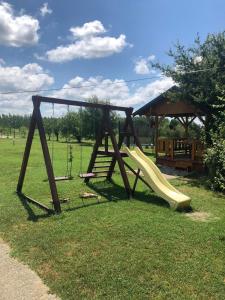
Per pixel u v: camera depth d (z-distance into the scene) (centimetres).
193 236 532
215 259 446
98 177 1020
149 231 554
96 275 401
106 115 882
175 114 1620
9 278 399
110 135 866
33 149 2373
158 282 384
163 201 779
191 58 1248
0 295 362
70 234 540
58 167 1405
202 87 1189
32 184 971
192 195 872
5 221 616
